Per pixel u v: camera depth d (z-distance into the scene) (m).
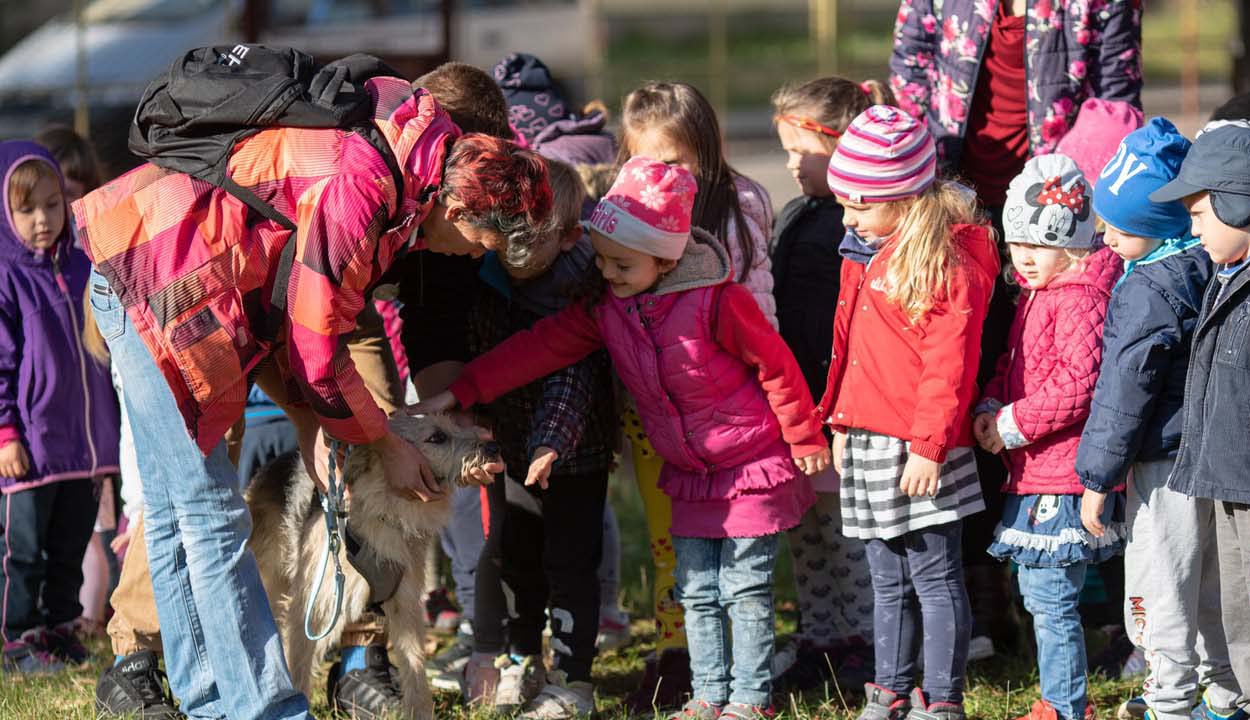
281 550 5.65
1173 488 4.80
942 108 6.69
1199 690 5.74
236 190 4.57
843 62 21.45
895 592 5.45
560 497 5.77
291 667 5.46
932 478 5.14
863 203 5.35
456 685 6.44
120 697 5.70
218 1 16.73
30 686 6.36
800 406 5.45
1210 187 4.59
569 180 5.62
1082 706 5.27
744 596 5.52
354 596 5.45
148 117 4.71
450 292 5.84
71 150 7.96
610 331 5.48
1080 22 6.28
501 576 5.96
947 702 5.33
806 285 6.32
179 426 4.77
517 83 7.25
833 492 6.11
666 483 5.65
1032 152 6.46
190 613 4.98
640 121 5.84
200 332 4.59
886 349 5.32
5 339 6.91
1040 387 5.20
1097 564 6.23
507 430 5.88
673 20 34.72
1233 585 4.80
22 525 6.89
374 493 5.27
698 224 5.81
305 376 4.67
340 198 4.49
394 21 16.66
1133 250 4.99
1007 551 5.34
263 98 4.57
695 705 5.58
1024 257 5.31
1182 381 4.89
